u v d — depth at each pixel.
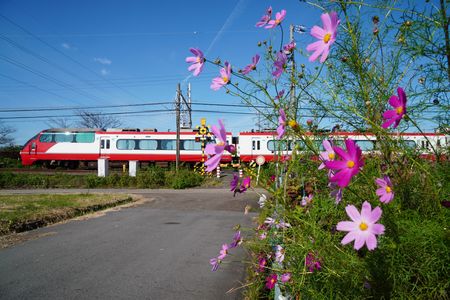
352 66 1.69
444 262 1.22
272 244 1.94
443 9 1.36
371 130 1.55
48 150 27.28
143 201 11.98
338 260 1.37
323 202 1.77
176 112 23.39
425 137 1.58
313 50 1.07
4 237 6.26
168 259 4.73
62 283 3.85
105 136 27.20
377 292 1.32
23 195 12.69
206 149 1.20
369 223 0.98
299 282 1.54
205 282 3.80
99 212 9.40
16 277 4.07
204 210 9.68
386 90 1.61
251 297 2.85
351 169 0.94
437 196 1.30
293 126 1.27
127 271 4.24
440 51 1.45
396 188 1.46
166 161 27.44
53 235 6.42
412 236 1.24
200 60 1.51
